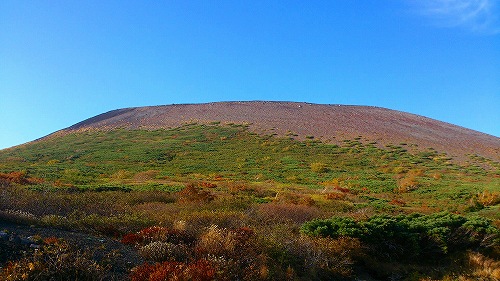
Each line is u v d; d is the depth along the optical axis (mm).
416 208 24906
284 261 9883
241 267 8750
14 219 9648
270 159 51656
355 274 11109
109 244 9102
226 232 10422
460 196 30328
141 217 12578
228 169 46031
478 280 11164
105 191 24484
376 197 30250
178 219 12570
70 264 6938
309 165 48656
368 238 12344
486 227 13586
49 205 14195
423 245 12758
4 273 6410
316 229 12766
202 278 7246
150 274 7191
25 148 61562
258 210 16281
